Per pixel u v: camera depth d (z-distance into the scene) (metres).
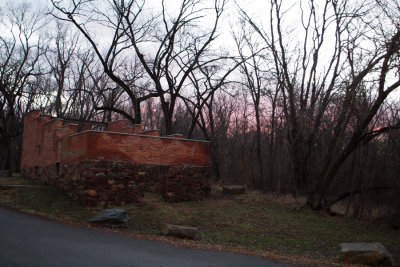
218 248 11.27
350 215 19.98
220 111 40.88
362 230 16.56
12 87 35.56
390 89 16.69
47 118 21.78
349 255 10.63
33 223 12.26
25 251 8.43
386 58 16.41
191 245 11.30
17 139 39.53
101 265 7.78
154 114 53.03
